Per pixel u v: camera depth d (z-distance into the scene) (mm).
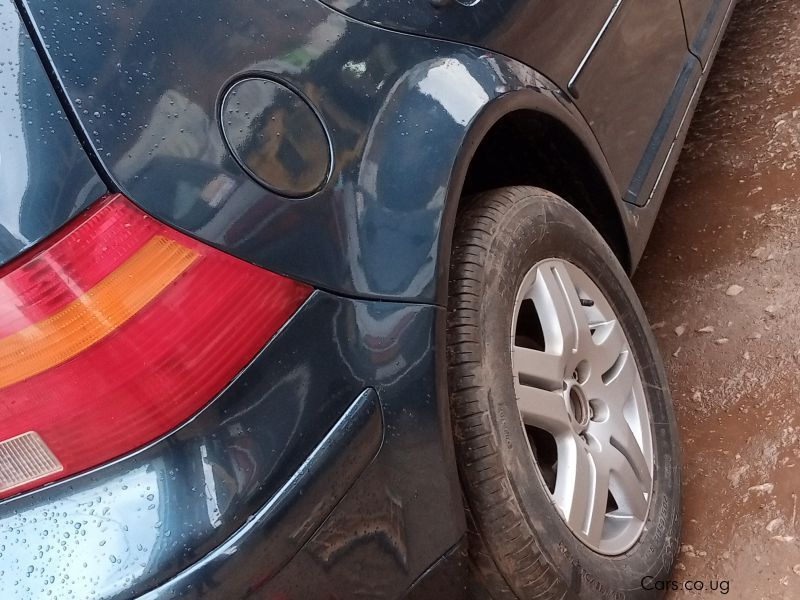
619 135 1892
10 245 867
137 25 957
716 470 1827
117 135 908
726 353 2074
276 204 1017
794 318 2045
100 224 891
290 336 1017
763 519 1671
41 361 901
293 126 1061
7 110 879
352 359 1067
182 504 940
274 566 977
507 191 1529
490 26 1421
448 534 1179
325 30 1153
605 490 1511
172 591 921
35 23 905
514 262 1413
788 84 2807
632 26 1929
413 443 1115
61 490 956
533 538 1280
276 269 1005
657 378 1801
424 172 1188
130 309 914
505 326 1343
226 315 966
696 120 2902
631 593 1471
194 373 953
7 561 942
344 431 1036
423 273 1145
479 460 1245
